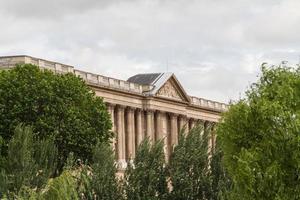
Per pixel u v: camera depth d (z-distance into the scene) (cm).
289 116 9269
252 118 9575
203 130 13362
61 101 16325
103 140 16938
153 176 12600
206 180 12669
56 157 13850
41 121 16012
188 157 12769
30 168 12431
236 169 9294
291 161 9169
